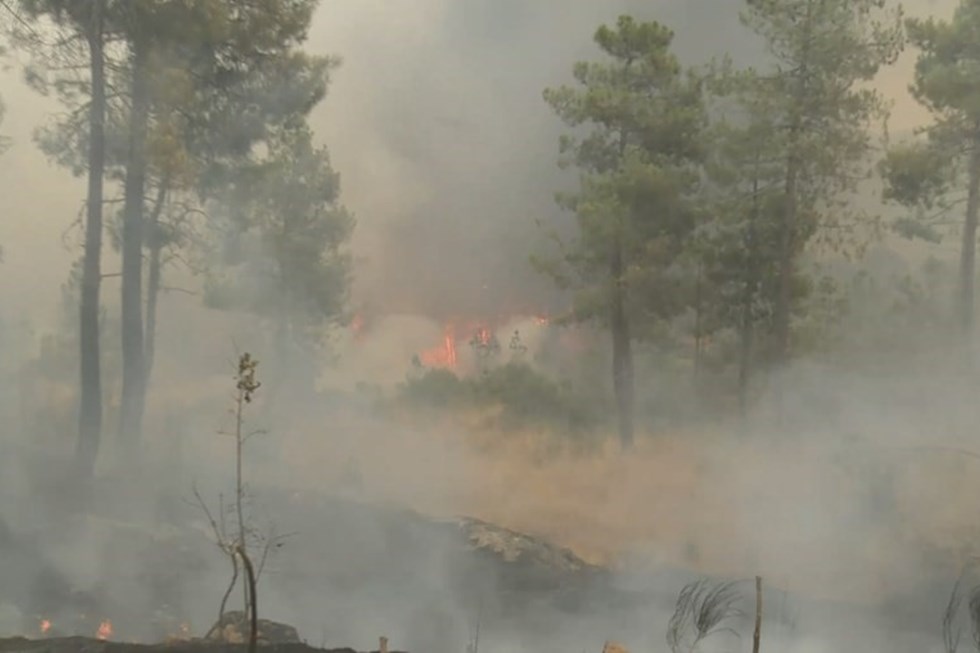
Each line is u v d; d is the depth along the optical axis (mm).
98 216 14523
